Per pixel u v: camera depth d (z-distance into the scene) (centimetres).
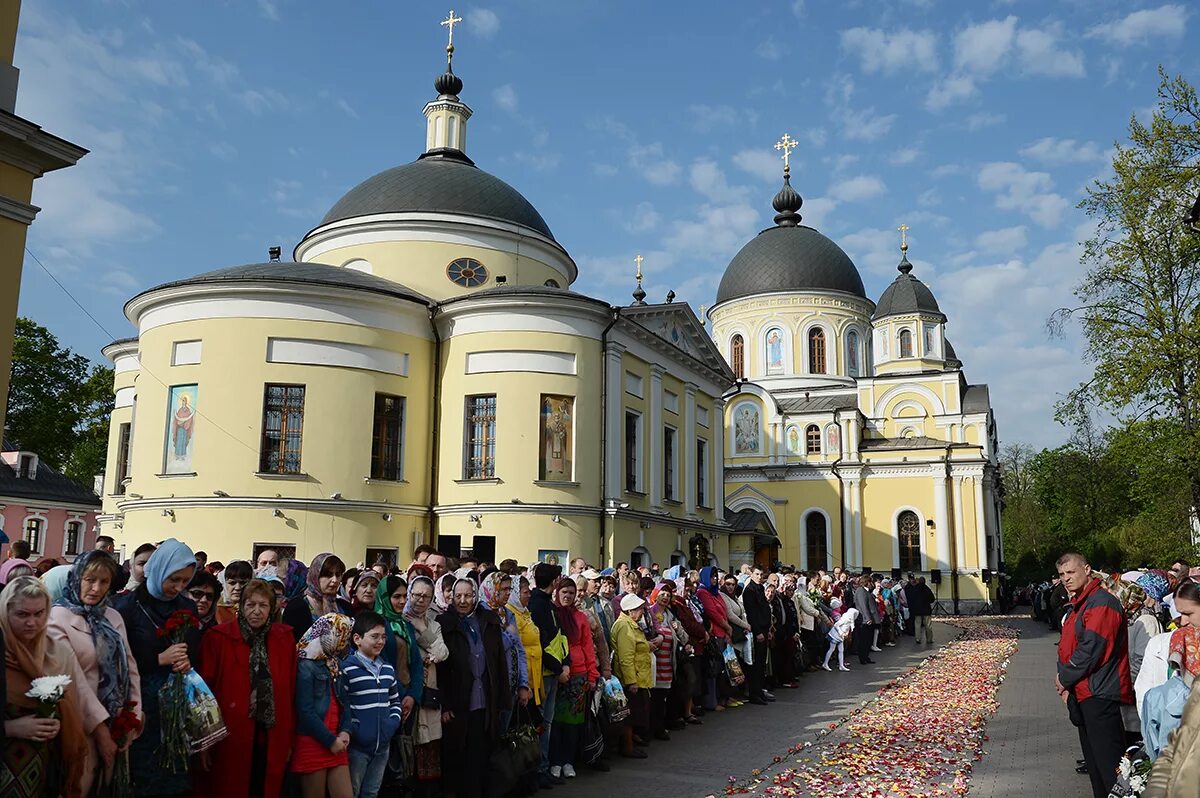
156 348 2617
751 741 1294
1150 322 2692
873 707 1602
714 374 3716
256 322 2545
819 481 5494
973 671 2144
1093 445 5256
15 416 4781
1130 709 852
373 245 3200
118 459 3070
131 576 1032
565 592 1071
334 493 2539
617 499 2814
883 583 3166
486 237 3253
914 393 5650
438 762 882
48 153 1287
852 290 6162
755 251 6288
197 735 630
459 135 3762
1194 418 2608
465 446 2733
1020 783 1045
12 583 548
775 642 1861
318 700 724
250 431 2500
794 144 6719
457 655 900
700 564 3469
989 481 5469
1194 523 2880
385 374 2686
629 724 1184
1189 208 2606
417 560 1200
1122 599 1154
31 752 531
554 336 2750
